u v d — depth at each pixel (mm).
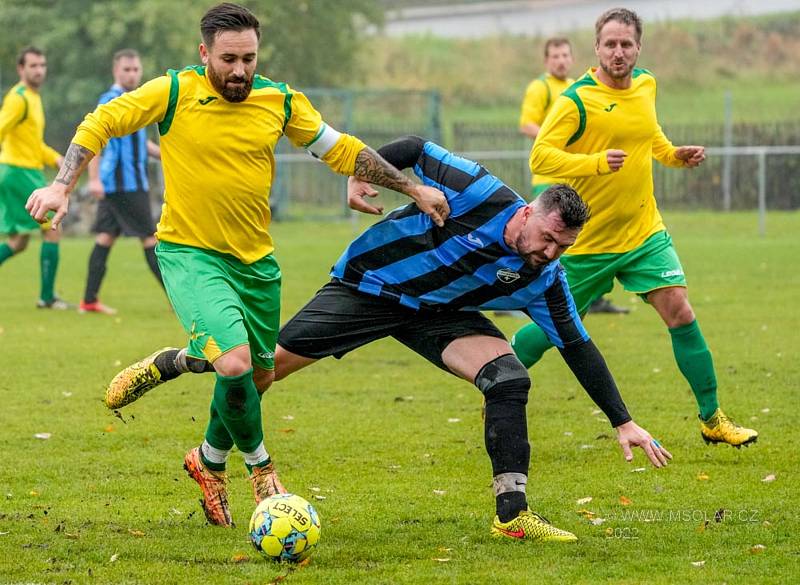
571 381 24188
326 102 78562
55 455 18109
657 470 17078
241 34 13180
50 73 78750
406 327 14664
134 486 16312
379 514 14859
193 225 13766
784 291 37281
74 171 13320
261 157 13805
